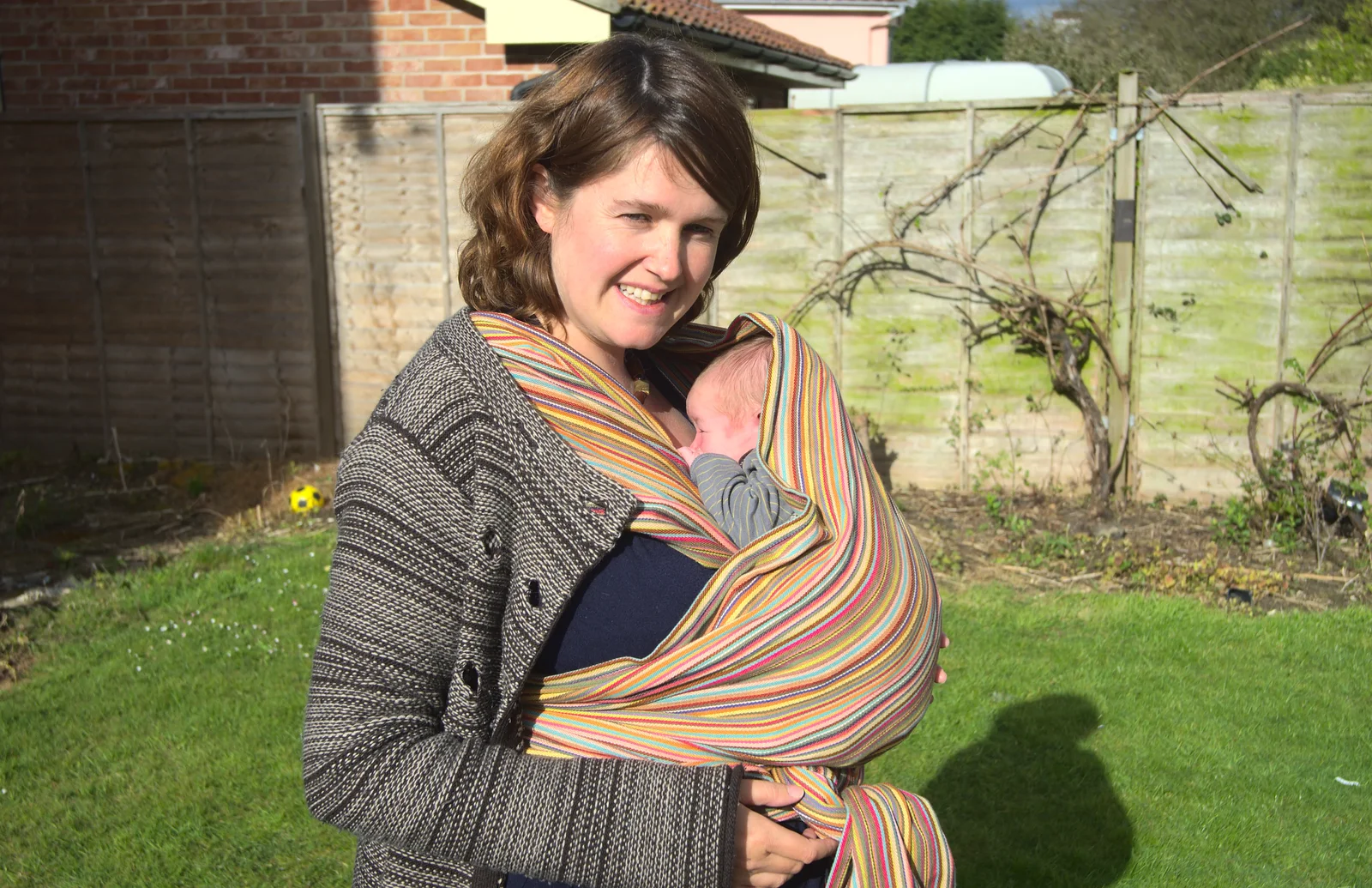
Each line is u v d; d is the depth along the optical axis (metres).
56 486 7.89
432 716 1.28
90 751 4.01
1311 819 3.69
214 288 8.23
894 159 7.33
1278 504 6.53
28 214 8.39
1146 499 7.25
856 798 1.50
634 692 1.35
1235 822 3.66
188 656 4.82
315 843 3.47
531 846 1.21
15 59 8.91
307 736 1.25
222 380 8.33
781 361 1.63
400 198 7.92
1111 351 7.12
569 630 1.35
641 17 7.92
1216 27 21.31
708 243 1.41
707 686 1.37
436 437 1.29
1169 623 5.27
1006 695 4.54
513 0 8.04
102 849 3.41
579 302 1.40
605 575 1.35
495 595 1.28
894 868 1.45
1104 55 22.98
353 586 1.25
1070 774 3.94
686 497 1.41
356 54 8.44
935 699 4.45
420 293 8.00
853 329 7.55
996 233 7.24
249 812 3.64
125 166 8.20
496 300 1.49
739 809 1.32
